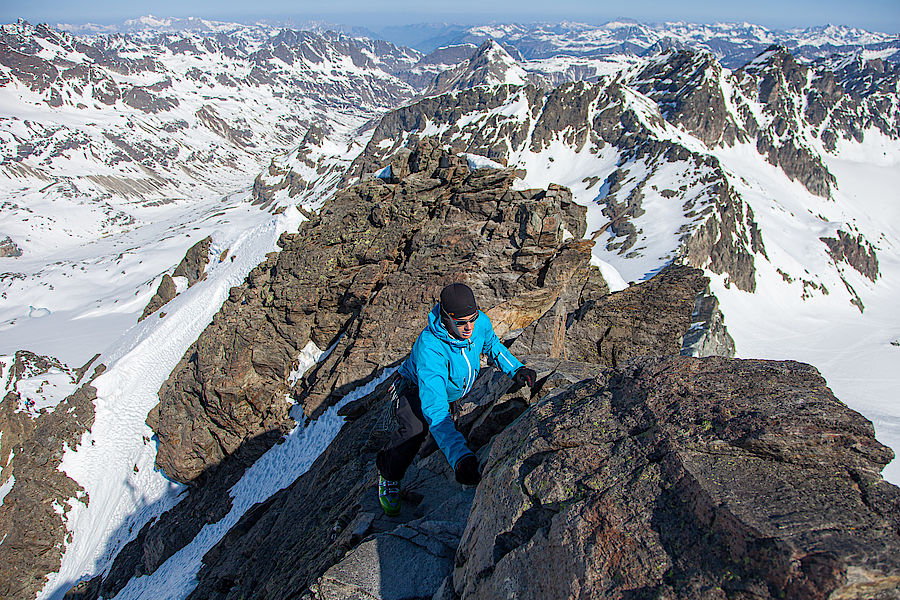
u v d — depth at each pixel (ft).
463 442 15.92
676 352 39.11
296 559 33.96
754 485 10.00
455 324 16.01
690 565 9.24
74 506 107.65
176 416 102.27
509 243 79.71
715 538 9.30
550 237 76.69
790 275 604.90
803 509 9.11
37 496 107.96
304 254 98.94
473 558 13.61
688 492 10.34
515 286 74.08
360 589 15.96
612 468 11.97
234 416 92.38
